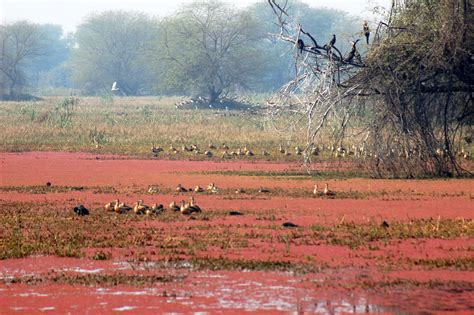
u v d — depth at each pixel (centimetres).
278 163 11038
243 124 17550
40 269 4672
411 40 8938
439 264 4762
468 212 6631
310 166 10294
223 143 13525
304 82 8988
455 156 9862
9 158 11488
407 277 4491
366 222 6125
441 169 9238
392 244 5319
